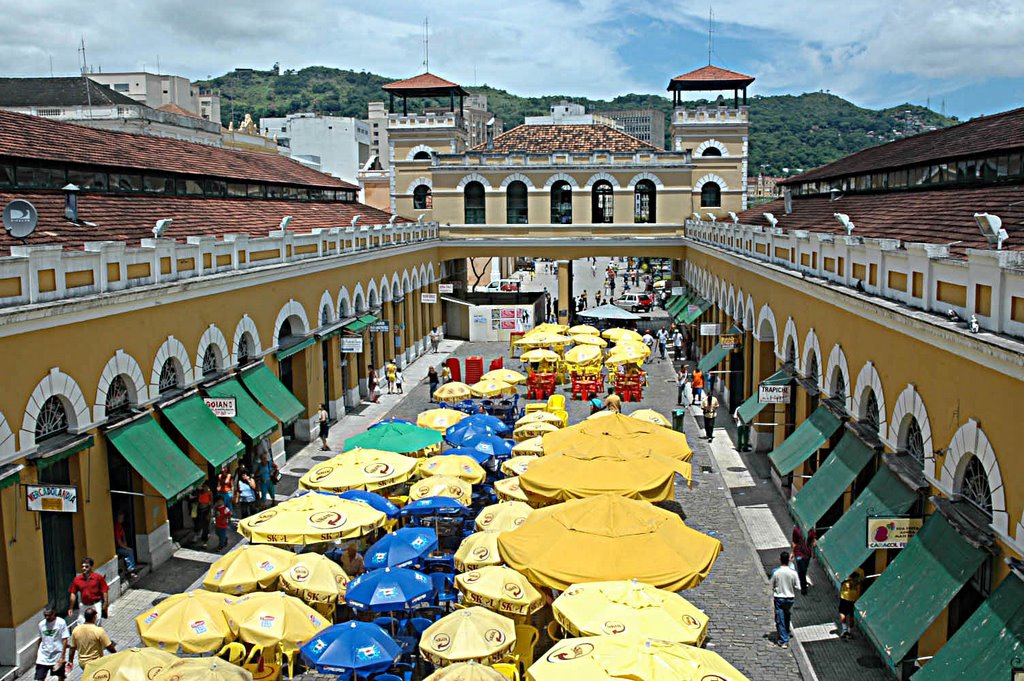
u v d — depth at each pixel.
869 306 15.91
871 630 13.03
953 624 13.09
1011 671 9.70
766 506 23.31
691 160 51.88
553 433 21.94
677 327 49.03
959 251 14.03
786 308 23.53
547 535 15.42
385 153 123.69
